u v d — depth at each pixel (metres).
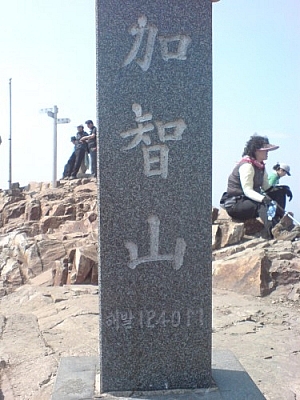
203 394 1.74
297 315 3.18
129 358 1.79
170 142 1.80
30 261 6.01
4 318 3.16
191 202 1.80
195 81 1.80
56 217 9.16
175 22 1.79
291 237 4.75
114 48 1.77
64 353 2.53
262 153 4.83
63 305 3.50
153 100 1.79
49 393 2.06
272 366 2.33
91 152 12.20
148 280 1.80
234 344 2.63
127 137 1.78
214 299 3.58
